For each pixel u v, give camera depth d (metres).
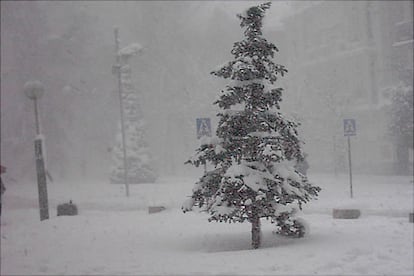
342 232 10.86
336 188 23.31
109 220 16.02
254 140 9.87
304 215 15.41
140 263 8.84
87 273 8.35
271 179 9.73
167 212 18.30
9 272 8.90
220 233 12.14
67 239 12.42
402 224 12.16
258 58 10.14
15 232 14.33
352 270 7.46
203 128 16.75
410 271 7.34
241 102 10.22
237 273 7.55
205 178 10.43
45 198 17.48
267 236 11.05
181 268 8.17
